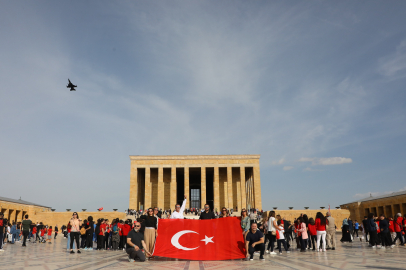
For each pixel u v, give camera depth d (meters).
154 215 18.52
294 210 75.81
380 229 24.00
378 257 17.25
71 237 22.45
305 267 13.49
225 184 96.12
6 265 14.77
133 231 16.66
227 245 17.41
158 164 89.06
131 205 85.56
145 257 16.61
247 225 17.41
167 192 94.88
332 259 16.69
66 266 14.26
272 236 20.44
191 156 89.50
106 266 14.22
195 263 15.38
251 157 89.56
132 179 87.50
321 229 22.23
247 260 16.69
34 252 23.34
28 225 31.31
